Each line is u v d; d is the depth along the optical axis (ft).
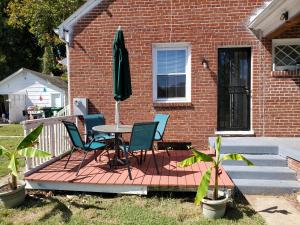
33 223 13.55
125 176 17.79
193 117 25.52
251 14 24.71
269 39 24.61
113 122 26.08
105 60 25.85
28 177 17.40
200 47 25.14
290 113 24.84
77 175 17.92
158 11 25.27
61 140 23.58
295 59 24.77
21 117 69.31
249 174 18.44
